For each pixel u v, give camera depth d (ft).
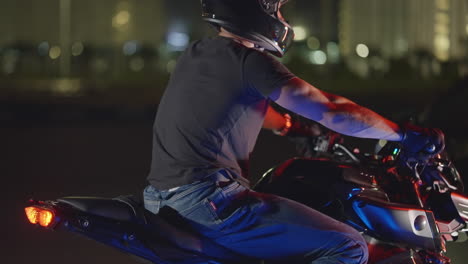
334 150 11.74
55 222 9.16
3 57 121.49
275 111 11.57
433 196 10.98
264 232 9.61
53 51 124.77
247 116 9.71
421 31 117.08
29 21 128.67
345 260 9.57
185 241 9.57
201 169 9.59
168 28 127.95
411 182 10.69
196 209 9.61
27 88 82.89
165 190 9.79
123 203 9.63
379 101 64.39
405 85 91.04
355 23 120.06
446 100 19.40
